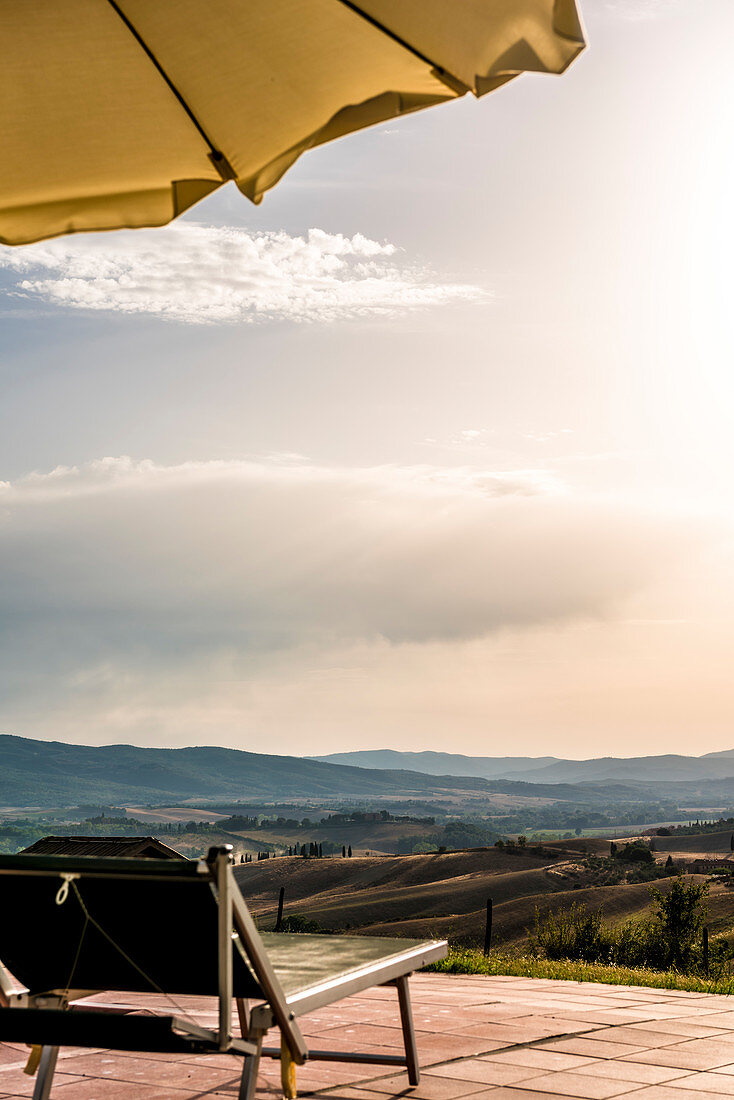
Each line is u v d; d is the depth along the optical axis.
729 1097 3.34
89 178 2.90
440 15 2.23
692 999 5.70
